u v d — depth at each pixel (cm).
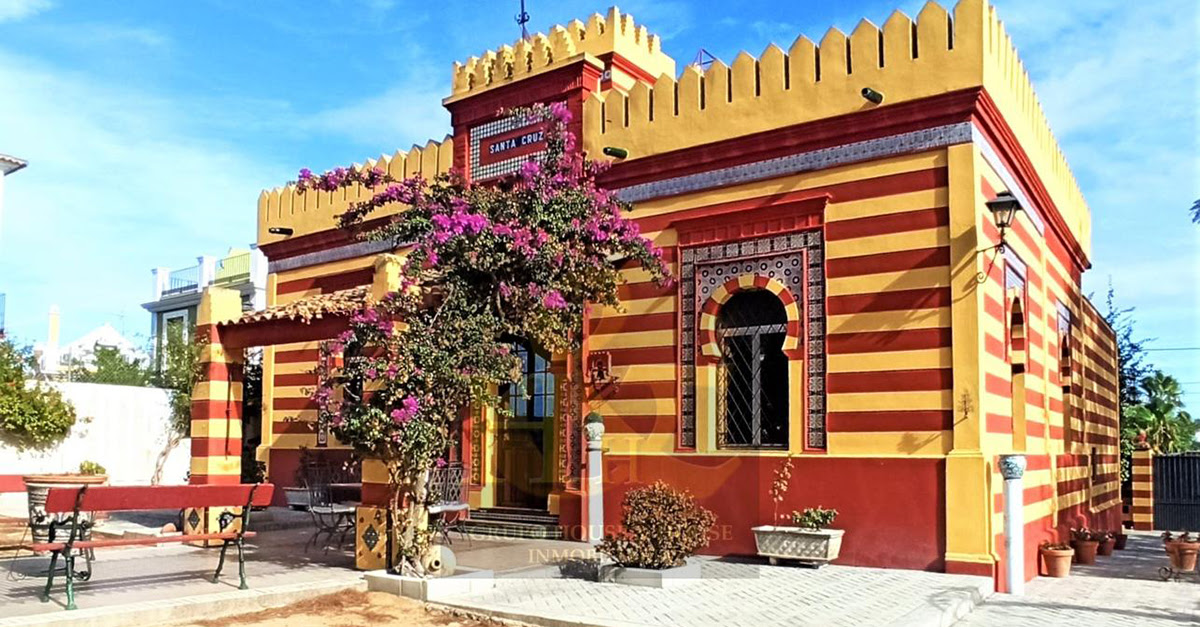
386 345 1024
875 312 1160
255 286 3209
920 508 1107
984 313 1113
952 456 1085
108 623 803
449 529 1465
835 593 966
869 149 1184
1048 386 1489
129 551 1214
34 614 787
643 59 1574
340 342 1055
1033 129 1424
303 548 1262
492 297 1097
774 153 1262
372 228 1727
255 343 1332
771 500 1216
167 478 1984
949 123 1132
